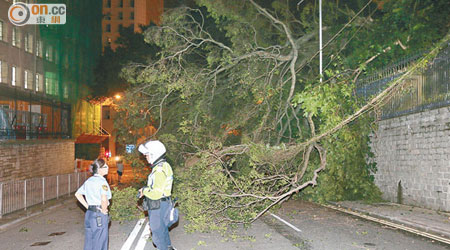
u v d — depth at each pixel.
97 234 6.61
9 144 20.52
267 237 9.32
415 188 13.88
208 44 18.38
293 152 12.43
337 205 15.07
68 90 36.56
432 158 12.89
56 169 28.45
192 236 9.57
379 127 16.36
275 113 17.64
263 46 20.19
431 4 16.33
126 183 27.50
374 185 16.30
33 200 15.81
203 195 10.50
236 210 11.00
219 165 11.46
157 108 19.58
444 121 12.34
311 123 13.32
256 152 11.93
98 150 50.16
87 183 6.73
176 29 18.30
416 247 8.16
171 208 6.56
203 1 18.44
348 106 13.76
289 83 18.52
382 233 9.70
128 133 20.25
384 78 15.23
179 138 18.22
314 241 8.80
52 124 28.81
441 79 12.52
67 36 36.22
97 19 46.38
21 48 27.25
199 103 17.34
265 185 12.55
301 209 14.48
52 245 8.91
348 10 20.09
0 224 11.75
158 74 17.28
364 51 17.53
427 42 16.33
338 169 15.70
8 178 20.30
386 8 17.80
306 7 20.91
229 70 19.09
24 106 26.73
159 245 6.46
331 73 13.30
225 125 18.77
